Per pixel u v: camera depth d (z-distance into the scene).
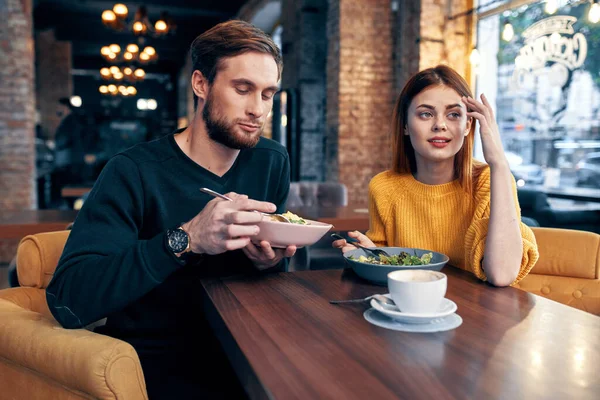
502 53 5.56
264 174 1.42
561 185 5.34
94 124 13.67
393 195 1.59
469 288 1.15
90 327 1.56
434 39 5.49
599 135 4.84
